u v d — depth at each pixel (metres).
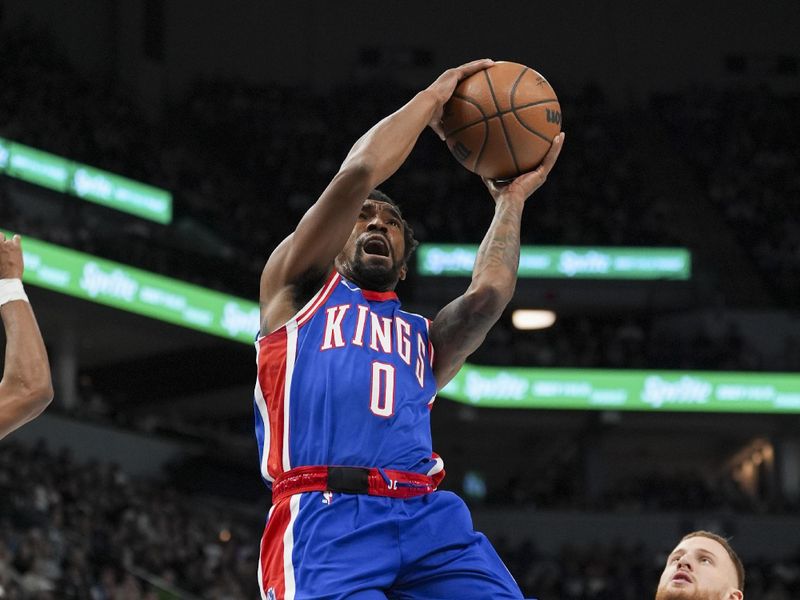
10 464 23.78
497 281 5.38
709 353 35.44
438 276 35.59
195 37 43.00
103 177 32.06
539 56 45.19
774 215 41.09
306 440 4.93
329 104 42.50
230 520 29.33
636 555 32.09
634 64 45.44
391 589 4.90
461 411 34.34
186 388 34.78
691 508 34.34
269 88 42.62
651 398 35.00
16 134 30.50
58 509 22.80
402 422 4.97
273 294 5.27
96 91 37.28
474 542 4.98
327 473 4.85
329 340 5.07
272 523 4.93
